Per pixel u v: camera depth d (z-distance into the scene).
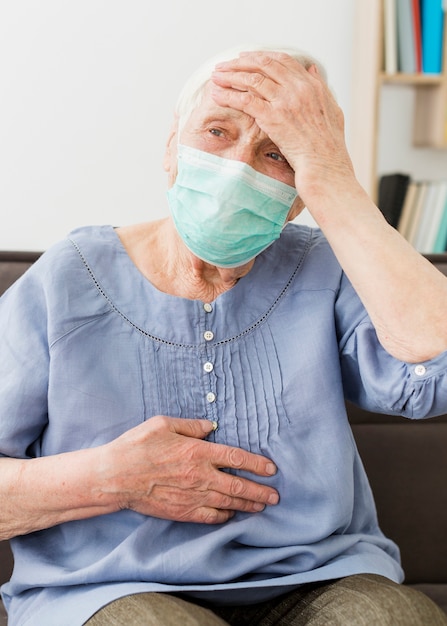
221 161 1.19
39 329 1.27
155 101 2.53
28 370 1.25
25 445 1.27
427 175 3.20
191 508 1.21
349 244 1.18
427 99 3.02
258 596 1.21
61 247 1.33
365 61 2.71
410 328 1.16
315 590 1.20
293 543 1.24
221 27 2.57
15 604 1.25
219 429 1.26
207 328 1.28
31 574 1.23
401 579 1.37
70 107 2.46
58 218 2.50
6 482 1.20
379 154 3.15
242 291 1.30
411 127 3.15
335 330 1.34
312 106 1.18
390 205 2.91
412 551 1.70
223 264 1.25
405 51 2.82
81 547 1.25
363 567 1.23
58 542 1.27
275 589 1.21
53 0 2.40
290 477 1.25
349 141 2.85
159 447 1.18
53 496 1.19
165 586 1.14
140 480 1.18
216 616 1.08
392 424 1.71
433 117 2.98
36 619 1.17
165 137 2.56
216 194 1.18
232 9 2.57
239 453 1.22
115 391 1.25
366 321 1.30
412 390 1.19
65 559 1.25
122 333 1.27
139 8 2.47
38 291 1.29
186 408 1.26
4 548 1.55
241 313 1.30
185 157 1.20
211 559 1.18
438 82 2.87
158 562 1.17
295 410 1.27
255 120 1.17
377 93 2.70
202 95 1.21
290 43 2.68
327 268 1.36
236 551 1.23
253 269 1.33
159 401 1.25
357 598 1.11
